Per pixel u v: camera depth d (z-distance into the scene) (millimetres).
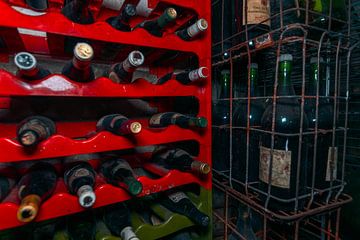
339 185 560
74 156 625
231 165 663
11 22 366
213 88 953
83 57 386
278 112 531
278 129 517
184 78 629
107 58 706
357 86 700
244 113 673
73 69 508
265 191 542
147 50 639
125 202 644
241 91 813
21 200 391
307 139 528
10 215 385
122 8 570
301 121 479
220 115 771
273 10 623
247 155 591
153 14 629
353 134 705
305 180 526
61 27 406
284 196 503
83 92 431
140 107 783
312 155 546
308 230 750
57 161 602
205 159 622
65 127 645
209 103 613
